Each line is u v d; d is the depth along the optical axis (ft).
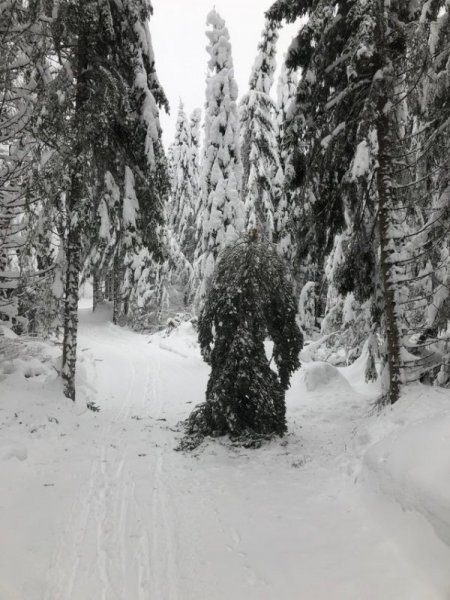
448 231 26.40
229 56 65.05
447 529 13.12
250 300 28.07
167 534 16.48
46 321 35.94
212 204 64.95
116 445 27.61
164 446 27.78
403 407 23.72
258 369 27.81
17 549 14.84
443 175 27.50
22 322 38.63
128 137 42.91
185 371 58.54
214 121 64.85
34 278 35.99
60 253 34.63
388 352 27.94
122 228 49.11
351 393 41.70
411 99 27.48
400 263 27.30
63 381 35.40
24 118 31.35
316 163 30.25
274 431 28.14
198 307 75.25
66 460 24.22
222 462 24.45
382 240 27.99
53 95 30.32
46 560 14.57
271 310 29.30
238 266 28.71
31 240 32.07
